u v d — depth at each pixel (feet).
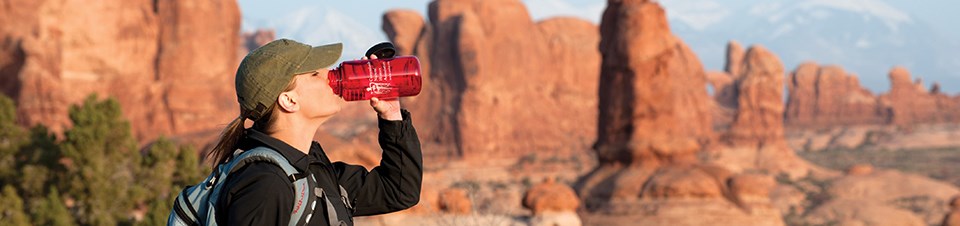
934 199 415.23
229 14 323.98
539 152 547.49
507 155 527.81
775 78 602.03
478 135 515.91
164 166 68.59
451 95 529.45
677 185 193.06
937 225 377.50
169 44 307.17
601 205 208.64
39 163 68.74
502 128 529.04
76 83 276.62
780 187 444.55
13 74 255.70
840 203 366.84
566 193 102.37
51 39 264.93
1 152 68.59
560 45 604.49
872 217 345.72
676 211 189.26
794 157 587.68
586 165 541.75
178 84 304.71
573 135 579.07
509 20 554.87
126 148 69.31
